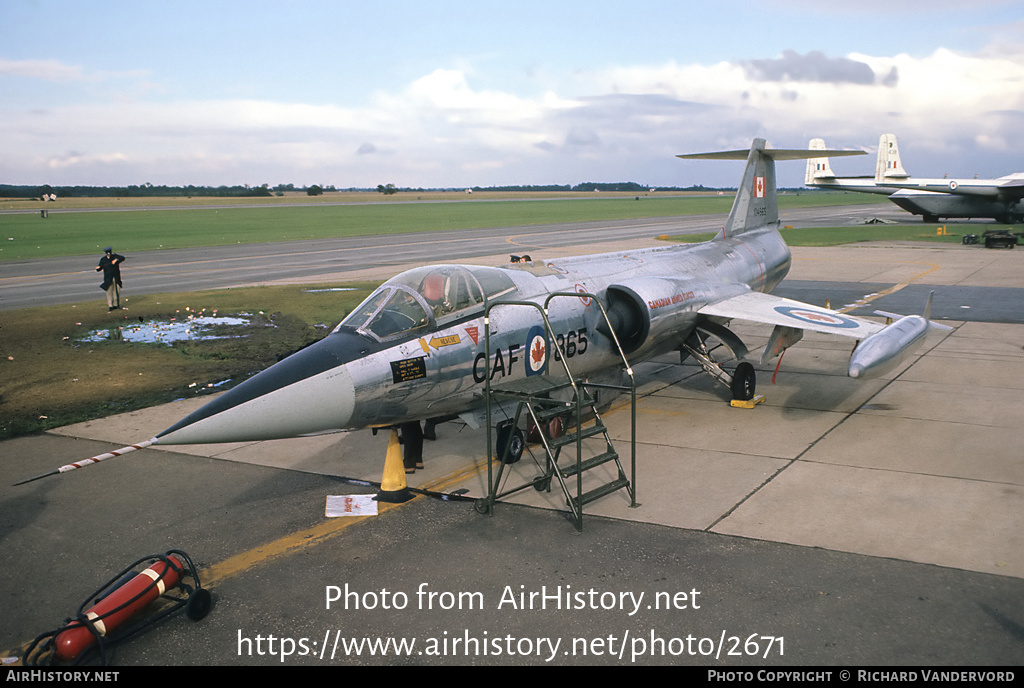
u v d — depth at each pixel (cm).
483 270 957
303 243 4925
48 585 685
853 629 580
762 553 707
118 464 1002
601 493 796
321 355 796
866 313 2062
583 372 1090
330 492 895
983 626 579
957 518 773
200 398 1318
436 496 875
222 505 862
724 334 1238
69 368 1555
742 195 1644
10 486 927
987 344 1642
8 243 5150
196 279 3083
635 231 5838
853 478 892
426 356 841
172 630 610
